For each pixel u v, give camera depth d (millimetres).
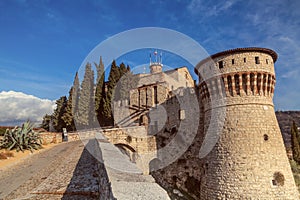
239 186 26953
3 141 34219
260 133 28469
